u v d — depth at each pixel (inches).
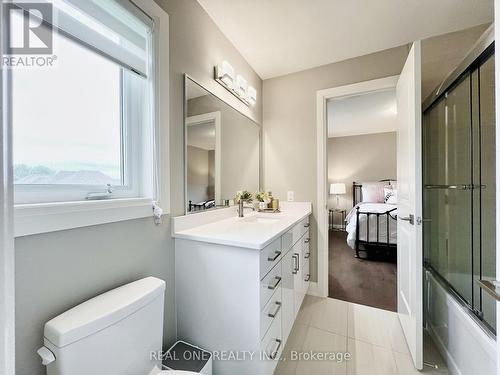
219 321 46.1
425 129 71.4
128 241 40.8
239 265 43.7
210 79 64.7
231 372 44.9
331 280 103.3
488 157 49.4
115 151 41.1
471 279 50.8
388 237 127.4
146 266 44.3
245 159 86.1
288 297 59.5
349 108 146.9
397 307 76.0
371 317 73.0
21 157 28.8
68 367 25.7
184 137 54.5
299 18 63.9
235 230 53.5
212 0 57.9
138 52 42.4
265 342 44.4
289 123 94.9
